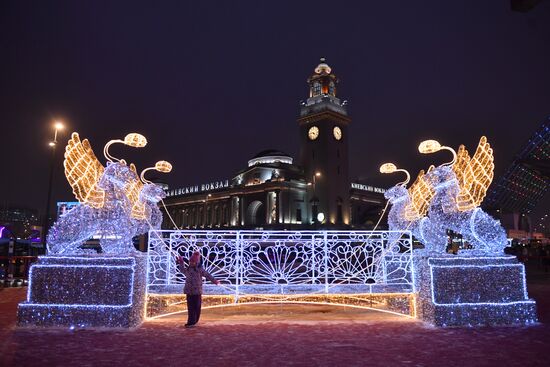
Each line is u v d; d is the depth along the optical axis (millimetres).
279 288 10336
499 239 9805
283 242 10711
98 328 8602
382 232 11234
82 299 8805
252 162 92688
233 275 10398
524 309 9148
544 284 18000
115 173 10016
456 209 10297
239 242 10523
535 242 49844
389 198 13031
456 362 6395
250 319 9930
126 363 6332
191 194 98688
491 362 6402
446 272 9164
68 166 9492
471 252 9922
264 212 81375
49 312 8727
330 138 79625
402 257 11305
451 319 8953
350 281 11055
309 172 80750
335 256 10812
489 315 9047
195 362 6379
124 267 8867
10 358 6578
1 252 24938
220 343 7512
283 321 9516
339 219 78312
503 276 9258
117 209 9781
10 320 9492
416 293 9938
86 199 9609
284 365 6246
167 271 10883
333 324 9141
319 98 82250
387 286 10523
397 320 9633
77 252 9539
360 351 7000
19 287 16562
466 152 10664
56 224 9531
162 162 12578
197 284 9086
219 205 92875
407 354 6824
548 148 77875
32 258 19594
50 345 7348
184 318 9945
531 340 7750
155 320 9625
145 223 11523
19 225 41625
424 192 11359
